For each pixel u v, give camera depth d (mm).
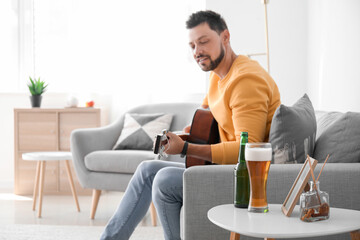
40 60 4910
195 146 1793
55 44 4891
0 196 4336
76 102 4480
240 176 1406
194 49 2021
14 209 3742
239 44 4289
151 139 3750
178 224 1854
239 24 4281
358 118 1722
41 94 4633
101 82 4789
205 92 4633
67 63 4863
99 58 4793
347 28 2861
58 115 4391
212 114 2066
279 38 4176
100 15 4781
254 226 1178
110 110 4852
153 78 4730
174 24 4699
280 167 1615
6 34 4922
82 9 4801
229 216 1289
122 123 3936
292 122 1698
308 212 1223
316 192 1242
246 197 1403
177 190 1816
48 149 4414
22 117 4422
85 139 3527
